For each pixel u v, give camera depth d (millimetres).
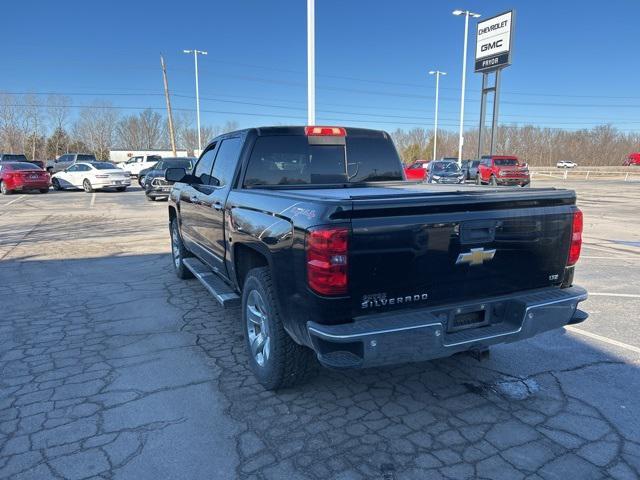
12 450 2854
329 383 3725
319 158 4602
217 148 5227
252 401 3443
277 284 3146
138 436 2998
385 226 2730
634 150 83750
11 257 8492
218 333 4746
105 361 4094
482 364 4043
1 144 72812
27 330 4824
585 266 7879
